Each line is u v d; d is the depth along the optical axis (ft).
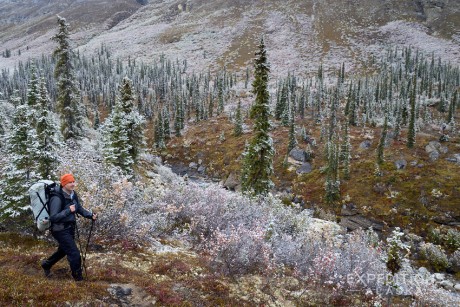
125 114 94.07
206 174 243.60
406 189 169.37
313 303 26.50
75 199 21.47
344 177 187.83
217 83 467.11
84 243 29.35
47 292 18.07
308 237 45.55
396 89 405.80
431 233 141.69
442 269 117.91
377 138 234.38
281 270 30.78
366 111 292.61
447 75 418.51
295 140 233.14
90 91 450.71
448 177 172.45
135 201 36.83
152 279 24.21
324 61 562.25
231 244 30.27
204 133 308.60
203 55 654.53
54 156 36.68
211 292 24.52
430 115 294.25
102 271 23.31
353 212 162.71
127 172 80.84
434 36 618.03
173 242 36.70
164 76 531.50
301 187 190.49
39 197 20.08
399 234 29.91
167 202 46.24
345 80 476.13
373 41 620.49
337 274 29.40
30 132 35.42
